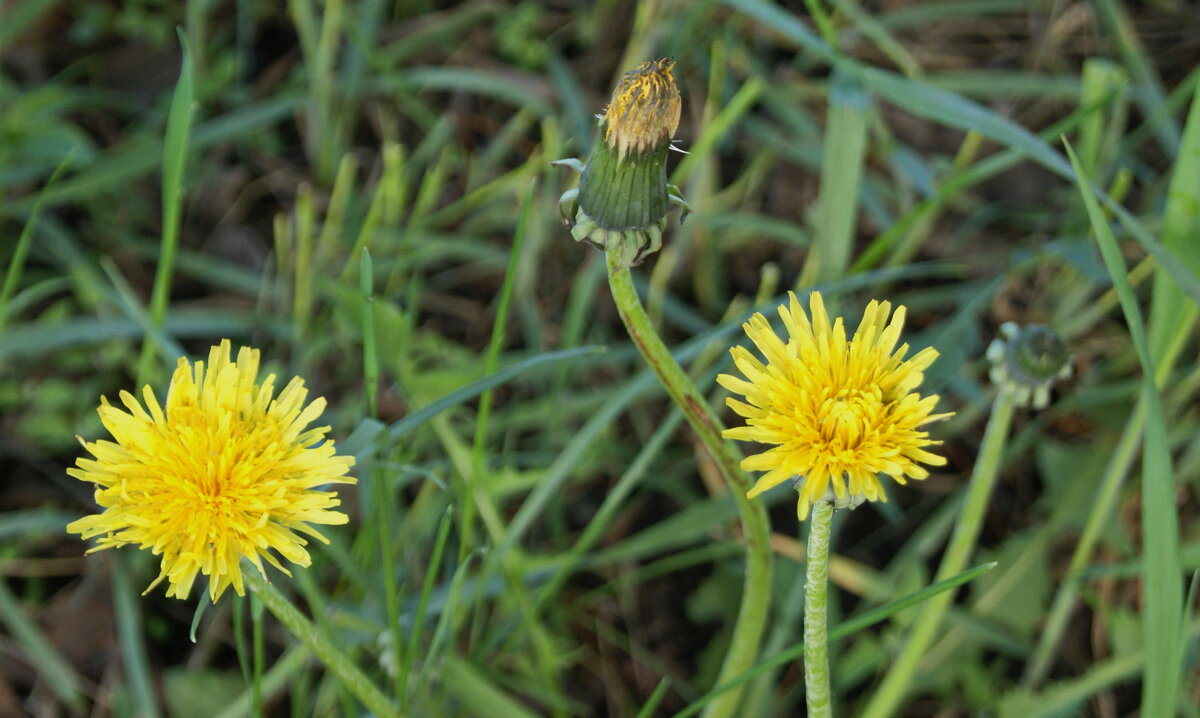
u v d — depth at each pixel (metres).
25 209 0.63
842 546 0.58
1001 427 0.48
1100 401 0.58
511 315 0.65
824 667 0.43
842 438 0.40
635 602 0.57
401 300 0.64
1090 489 0.56
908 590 0.54
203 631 0.55
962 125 0.50
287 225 0.68
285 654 0.52
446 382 0.51
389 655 0.49
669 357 0.43
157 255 0.64
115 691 0.54
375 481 0.47
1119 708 0.55
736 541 0.56
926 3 0.74
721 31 0.72
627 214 0.41
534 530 0.58
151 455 0.41
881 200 0.68
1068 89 0.65
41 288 0.57
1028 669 0.54
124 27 0.72
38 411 0.59
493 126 0.72
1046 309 0.63
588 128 0.67
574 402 0.58
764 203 0.69
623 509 0.59
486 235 0.68
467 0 0.75
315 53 0.67
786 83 0.71
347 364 0.61
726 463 0.44
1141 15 0.73
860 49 0.74
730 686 0.45
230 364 0.42
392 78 0.67
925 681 0.54
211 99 0.70
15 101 0.64
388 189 0.62
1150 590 0.44
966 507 0.49
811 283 0.55
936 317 0.65
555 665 0.54
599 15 0.74
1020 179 0.67
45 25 0.71
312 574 0.55
